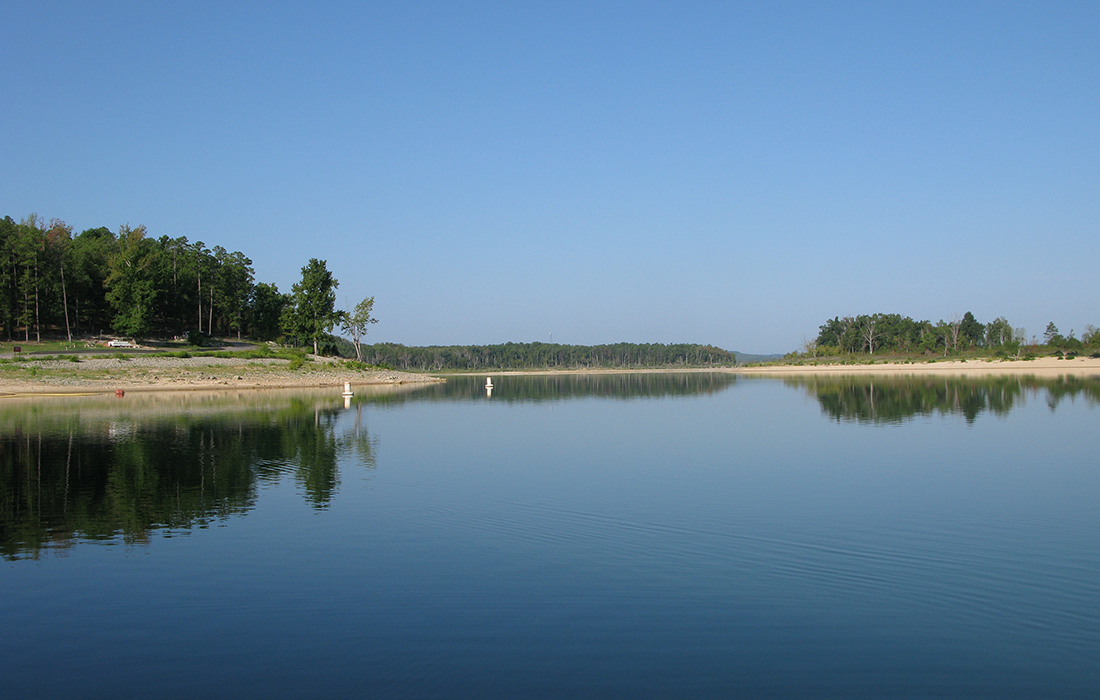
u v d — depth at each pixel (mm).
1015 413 59219
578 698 12320
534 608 16281
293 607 16453
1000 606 16234
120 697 12516
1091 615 15680
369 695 12477
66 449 41156
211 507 26375
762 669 13320
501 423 57219
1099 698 12195
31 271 136500
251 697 12453
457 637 14773
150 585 18000
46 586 17953
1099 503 26234
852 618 15641
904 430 48656
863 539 21688
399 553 20516
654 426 54281
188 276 161125
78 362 107188
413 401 85188
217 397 89375
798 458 37219
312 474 33125
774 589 17422
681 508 25844
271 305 180625
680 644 14391
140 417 61125
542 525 23578
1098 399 72625
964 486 29484
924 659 13688
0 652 14312
